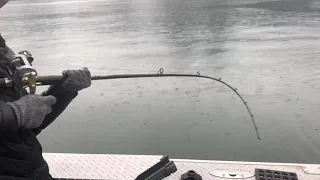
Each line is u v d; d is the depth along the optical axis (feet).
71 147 16.37
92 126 18.72
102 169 7.84
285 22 54.39
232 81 25.58
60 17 93.91
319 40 38.22
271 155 14.82
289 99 21.02
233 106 20.58
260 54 34.01
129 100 22.40
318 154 14.64
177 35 51.08
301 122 17.80
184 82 25.86
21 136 4.62
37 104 4.33
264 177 7.14
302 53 32.78
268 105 20.38
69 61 35.81
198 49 39.34
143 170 7.70
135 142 16.70
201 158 14.74
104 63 34.24
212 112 19.86
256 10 73.00
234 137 16.74
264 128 17.47
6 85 4.44
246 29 51.34
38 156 4.94
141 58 35.94
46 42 50.55
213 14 73.15
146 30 58.85
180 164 7.98
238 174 7.41
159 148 15.89
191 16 73.31
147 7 109.60
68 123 19.26
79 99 22.88
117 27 65.16
